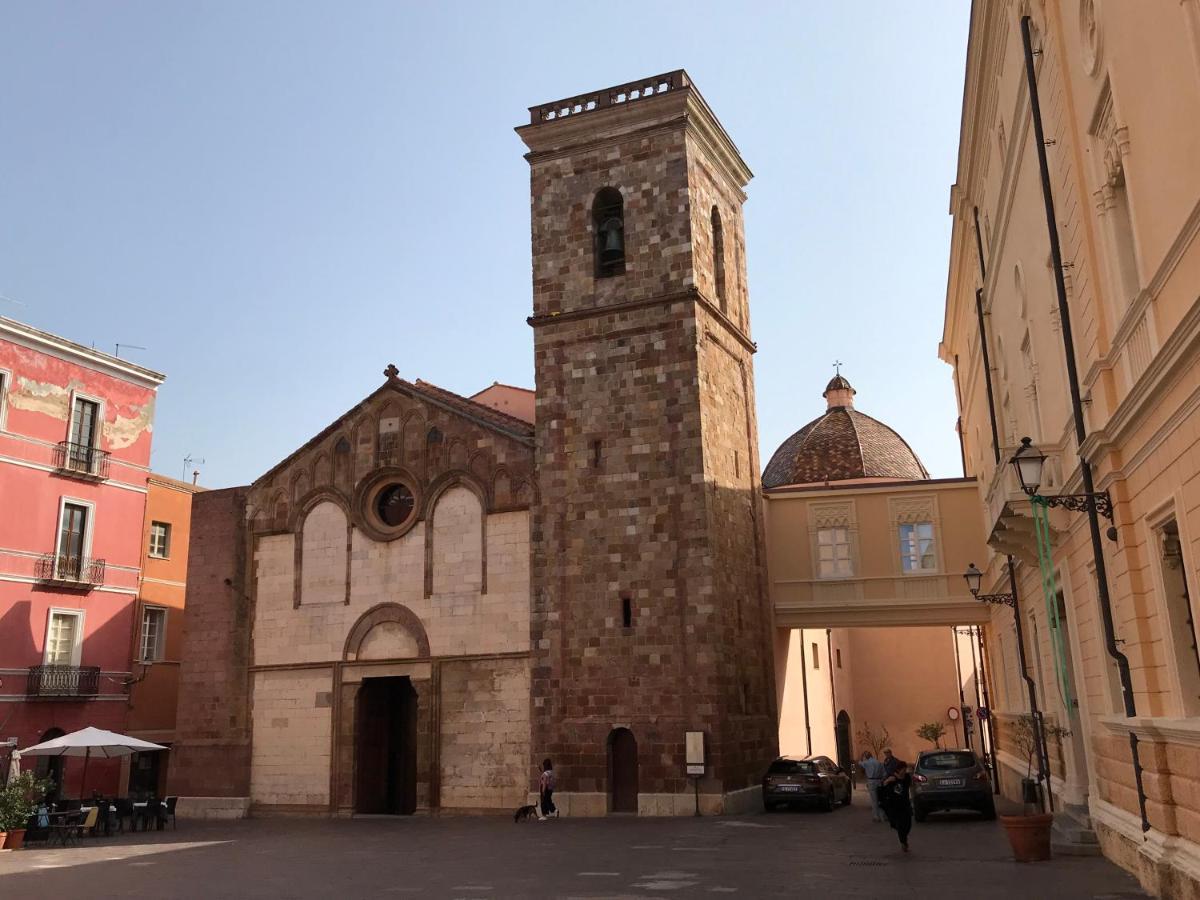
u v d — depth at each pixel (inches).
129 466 1774.1
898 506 1567.4
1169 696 544.1
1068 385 708.7
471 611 1401.3
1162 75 453.4
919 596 1533.0
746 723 1359.5
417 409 1502.2
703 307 1428.4
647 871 764.6
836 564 1572.3
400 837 1104.8
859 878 698.2
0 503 1537.9
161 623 1844.2
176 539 1902.1
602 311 1437.0
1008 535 880.9
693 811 1238.9
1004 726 1424.7
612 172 1493.6
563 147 1530.5
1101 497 623.8
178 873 833.5
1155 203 483.8
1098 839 771.4
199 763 1510.8
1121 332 552.4
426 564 1441.9
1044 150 692.7
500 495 1424.7
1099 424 623.8
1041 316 793.6
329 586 1494.8
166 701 1822.1
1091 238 609.9
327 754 1438.2
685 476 1344.7
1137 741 601.9
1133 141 508.7
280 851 999.0
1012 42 789.2
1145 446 532.4
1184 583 536.1
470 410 1545.3
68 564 1636.3
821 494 1596.9
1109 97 555.5
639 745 1280.8
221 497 1595.7
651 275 1433.3
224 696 1520.7
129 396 1792.6
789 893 641.0
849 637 2389.3
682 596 1307.8
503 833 1107.9
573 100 1533.0
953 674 2332.7
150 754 1770.4
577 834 1069.1
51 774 1572.3
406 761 1492.4
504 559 1402.6
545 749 1315.2
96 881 790.5
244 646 1524.4
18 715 1534.2
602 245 1507.1
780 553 1593.3
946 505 1550.2
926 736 2230.6
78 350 1683.1
